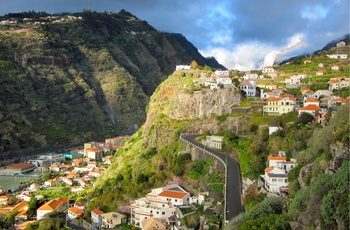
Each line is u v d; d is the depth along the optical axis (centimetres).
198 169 14912
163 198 14038
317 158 10112
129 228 14212
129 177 18375
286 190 10456
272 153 12962
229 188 12512
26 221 18175
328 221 7581
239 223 9512
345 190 7756
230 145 15212
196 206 13200
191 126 18512
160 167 16900
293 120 15012
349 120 10000
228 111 18500
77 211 17338
